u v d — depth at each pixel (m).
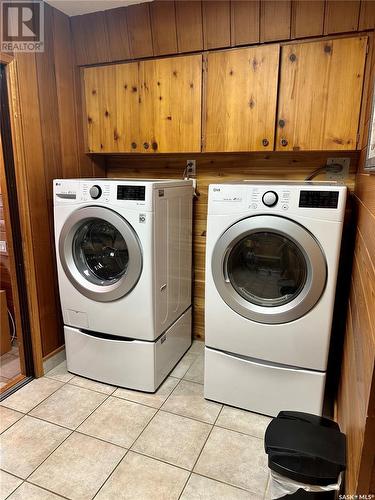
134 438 1.77
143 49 2.24
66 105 2.35
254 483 1.53
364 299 1.17
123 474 1.57
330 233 1.61
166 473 1.58
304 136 2.01
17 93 1.95
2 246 2.63
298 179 2.35
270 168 2.40
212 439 1.77
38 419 1.90
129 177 2.79
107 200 1.92
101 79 2.39
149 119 2.33
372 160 1.24
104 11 2.22
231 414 1.95
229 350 1.94
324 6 1.81
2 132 1.97
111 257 2.14
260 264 1.89
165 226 2.04
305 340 1.76
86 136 2.53
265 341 1.83
